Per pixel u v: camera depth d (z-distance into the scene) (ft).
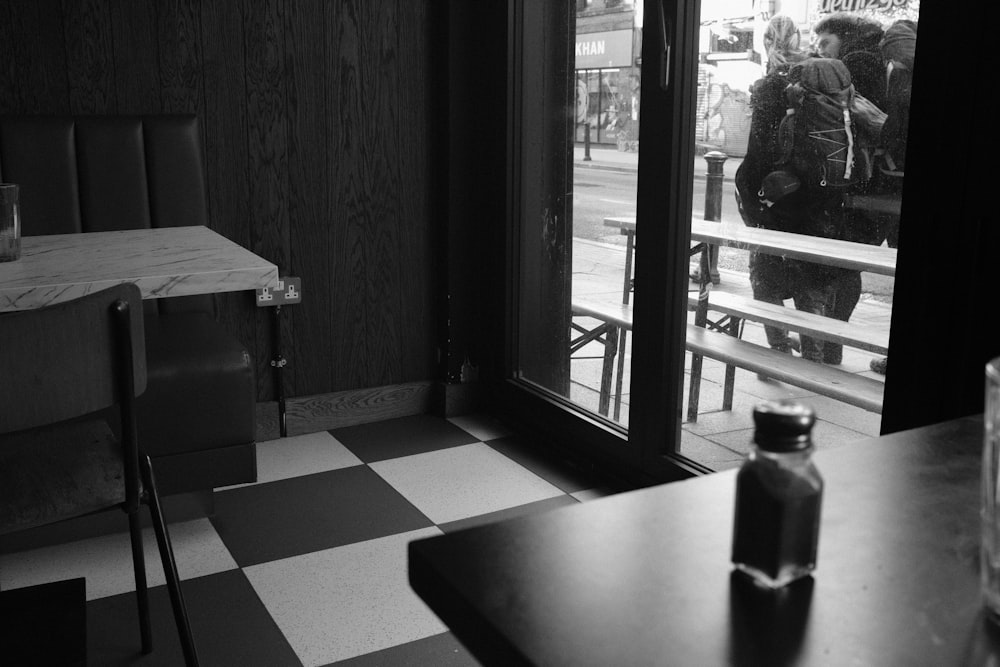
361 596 7.09
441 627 6.68
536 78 10.12
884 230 6.90
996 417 2.06
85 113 9.18
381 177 10.68
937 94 5.32
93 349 4.63
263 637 6.51
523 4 10.09
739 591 2.11
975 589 2.13
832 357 7.42
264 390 10.53
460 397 11.28
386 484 9.24
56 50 8.97
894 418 5.81
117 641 6.43
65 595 6.08
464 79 10.55
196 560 7.63
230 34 9.66
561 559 2.25
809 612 2.02
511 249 10.62
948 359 5.45
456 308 11.07
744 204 8.02
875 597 2.09
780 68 7.50
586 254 9.80
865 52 6.87
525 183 10.47
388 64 10.48
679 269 8.27
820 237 7.41
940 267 5.43
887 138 6.81
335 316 10.75
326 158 10.36
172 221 9.15
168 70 9.46
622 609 2.02
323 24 10.07
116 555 7.70
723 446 8.38
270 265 5.93
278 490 9.07
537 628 1.94
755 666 1.83
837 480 2.75
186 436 7.78
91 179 8.80
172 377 7.64
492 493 9.04
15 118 8.52
